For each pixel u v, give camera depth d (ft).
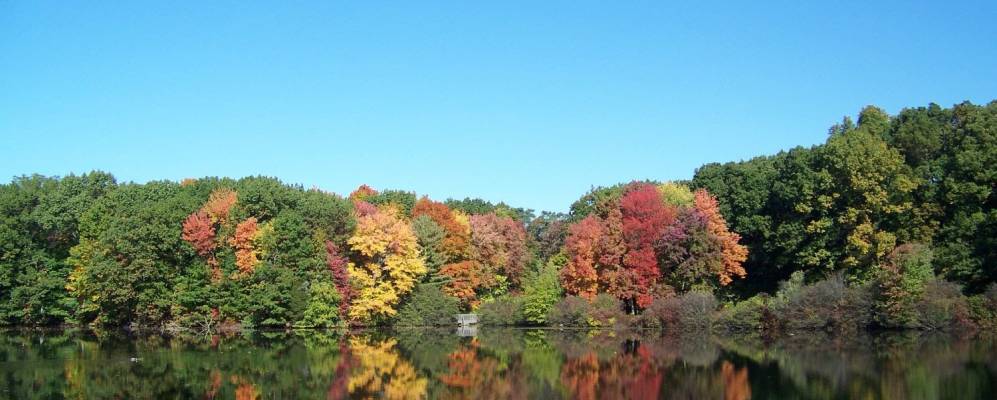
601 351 162.40
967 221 189.57
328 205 229.25
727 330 203.72
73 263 236.43
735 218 244.63
